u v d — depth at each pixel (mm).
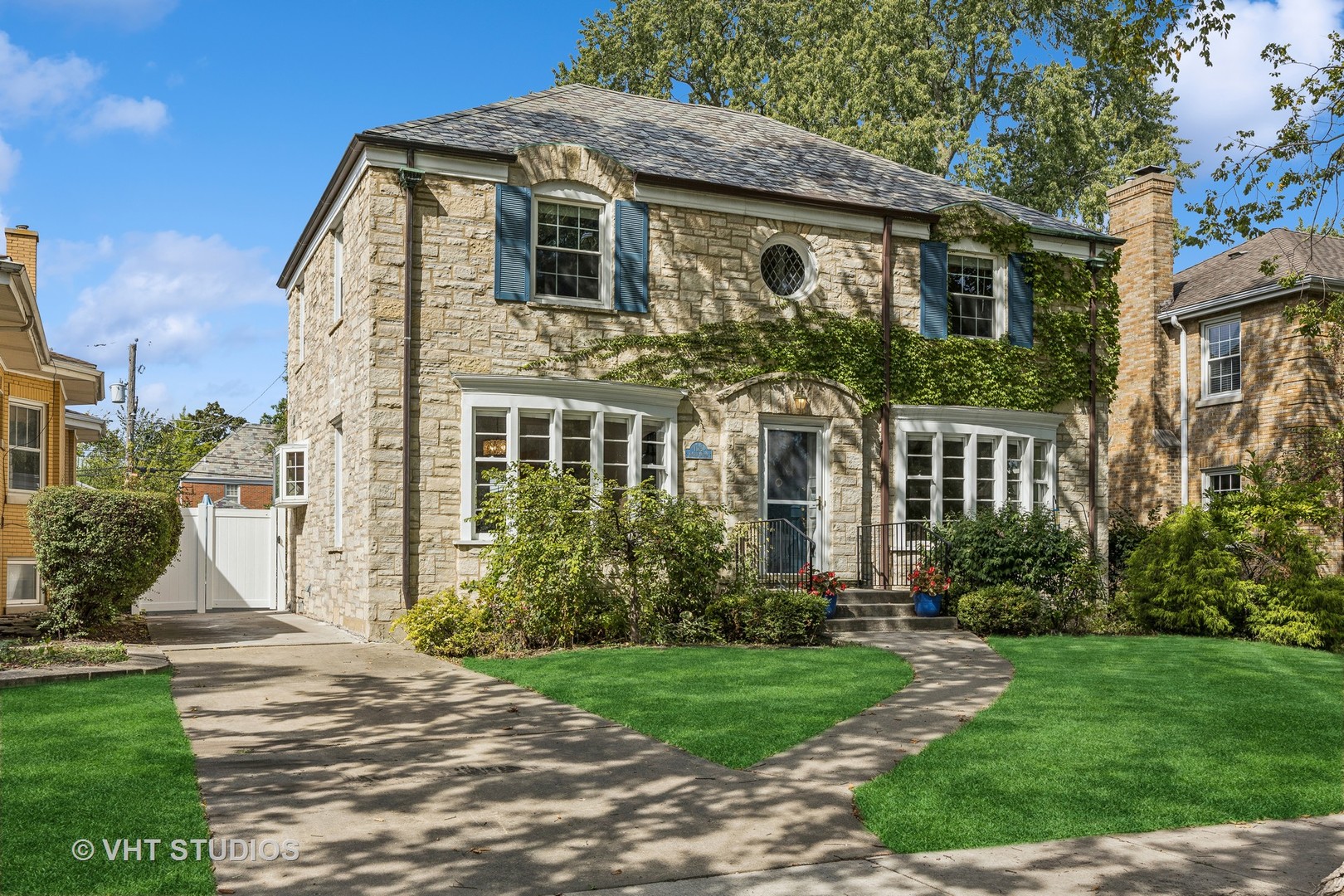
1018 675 11523
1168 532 17188
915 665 12359
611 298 16391
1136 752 7770
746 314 17312
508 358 15625
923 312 18703
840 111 32312
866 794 6574
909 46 32781
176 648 13367
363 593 14906
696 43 35156
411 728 8516
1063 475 19766
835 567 17609
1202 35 10945
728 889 5004
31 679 9891
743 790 6734
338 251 17844
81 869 4918
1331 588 15734
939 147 32719
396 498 14734
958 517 18609
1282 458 21453
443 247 15305
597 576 13805
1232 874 5277
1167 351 24688
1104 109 34125
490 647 13062
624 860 5379
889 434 18281
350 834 5711
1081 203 33844
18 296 11906
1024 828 5973
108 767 6715
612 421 16188
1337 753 7867
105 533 13383
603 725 8688
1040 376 19516
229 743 7812
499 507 13914
